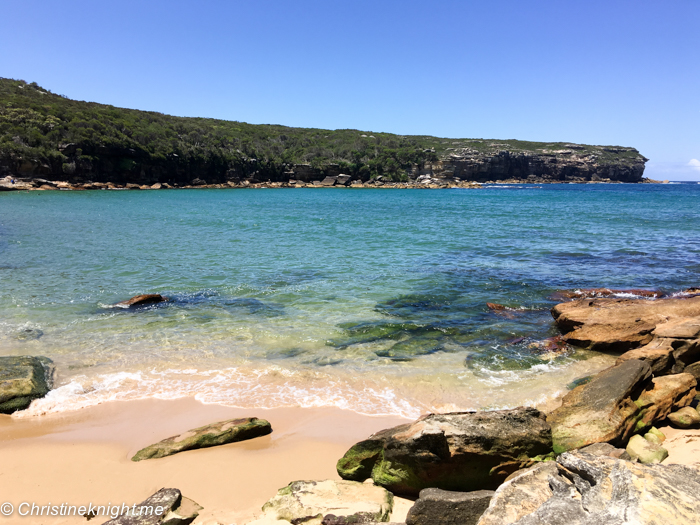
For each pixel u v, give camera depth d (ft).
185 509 14.80
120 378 25.76
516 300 41.50
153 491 16.24
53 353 29.48
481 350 30.25
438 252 66.80
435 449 15.64
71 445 19.20
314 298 42.16
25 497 15.76
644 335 29.89
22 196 185.88
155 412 22.11
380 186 391.86
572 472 14.42
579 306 36.17
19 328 34.09
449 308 39.09
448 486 16.17
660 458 17.58
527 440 17.02
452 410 22.33
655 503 11.81
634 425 19.67
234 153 350.43
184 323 35.40
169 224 104.42
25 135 234.17
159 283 47.83
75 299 41.86
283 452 18.83
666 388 22.35
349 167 399.44
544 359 28.91
